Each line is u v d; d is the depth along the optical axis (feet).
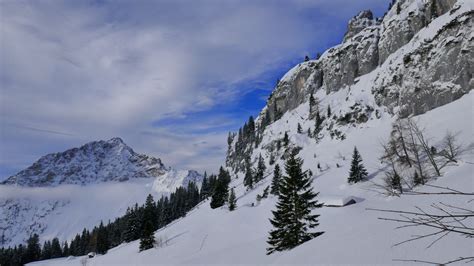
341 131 411.34
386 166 240.73
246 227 237.86
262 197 342.64
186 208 555.28
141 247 267.39
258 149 623.36
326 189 257.96
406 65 337.11
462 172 110.22
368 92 419.54
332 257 50.72
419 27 379.14
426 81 308.81
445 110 272.10
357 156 246.47
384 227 57.62
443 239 40.65
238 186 518.78
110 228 523.70
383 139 315.17
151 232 268.62
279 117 652.07
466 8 286.87
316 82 583.58
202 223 286.66
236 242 212.84
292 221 114.93
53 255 535.60
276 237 117.50
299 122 545.44
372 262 41.50
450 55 290.76
